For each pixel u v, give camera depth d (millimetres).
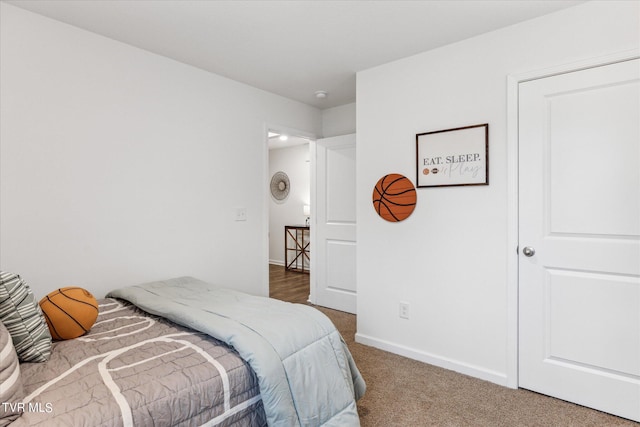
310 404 1401
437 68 2451
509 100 2152
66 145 2113
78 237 2164
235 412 1294
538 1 1902
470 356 2334
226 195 3023
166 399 1117
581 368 1977
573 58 1952
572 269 1989
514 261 2154
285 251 6453
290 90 3367
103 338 1533
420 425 1799
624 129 1832
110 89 2309
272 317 1646
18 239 1939
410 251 2596
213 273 2926
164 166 2598
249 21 2109
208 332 1505
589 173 1929
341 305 3793
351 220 3688
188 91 2750
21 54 1946
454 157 2365
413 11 2002
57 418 958
